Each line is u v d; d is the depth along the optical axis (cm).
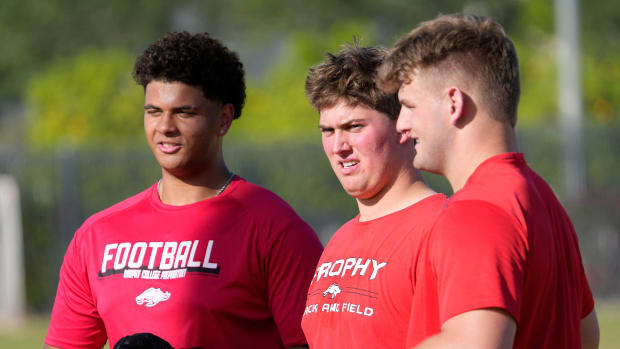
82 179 4066
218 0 13775
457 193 794
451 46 801
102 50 13250
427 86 812
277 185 4397
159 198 1185
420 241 934
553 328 782
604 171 4303
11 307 3894
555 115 7350
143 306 1116
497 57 798
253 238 1128
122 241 1161
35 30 13338
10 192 3897
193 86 1122
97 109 7088
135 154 4150
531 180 803
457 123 802
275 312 1126
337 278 997
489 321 723
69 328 1196
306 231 1152
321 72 1032
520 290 736
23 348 3103
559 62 7769
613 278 4216
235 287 1116
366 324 941
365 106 1013
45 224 3984
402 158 1024
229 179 1179
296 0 12675
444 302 749
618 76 7462
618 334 3222
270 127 6581
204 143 1140
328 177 4391
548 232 780
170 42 1126
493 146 802
